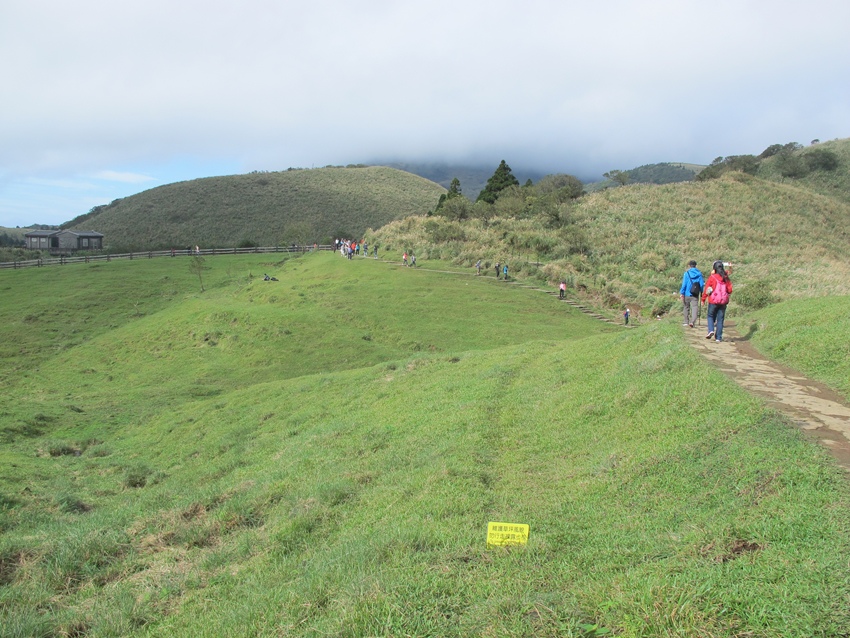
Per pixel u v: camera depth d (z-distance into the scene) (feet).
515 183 300.81
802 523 16.93
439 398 50.21
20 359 124.26
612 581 16.38
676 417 29.96
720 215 221.46
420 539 22.44
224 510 33.63
